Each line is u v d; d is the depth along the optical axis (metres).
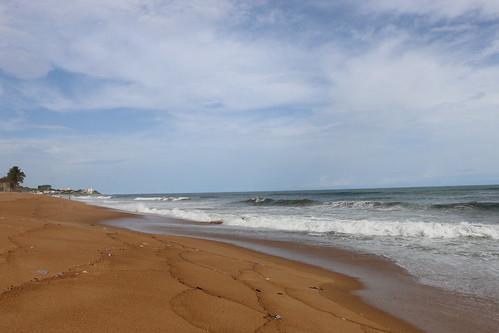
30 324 3.93
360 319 5.99
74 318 4.20
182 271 7.27
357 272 9.80
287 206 36.12
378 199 45.47
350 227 17.22
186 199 75.44
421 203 30.41
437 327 5.94
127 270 6.74
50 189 148.50
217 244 13.63
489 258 10.69
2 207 26.67
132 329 4.08
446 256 11.14
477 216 20.91
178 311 4.84
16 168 97.50
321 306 6.41
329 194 73.62
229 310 5.17
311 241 14.77
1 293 4.78
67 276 5.87
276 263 10.86
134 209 36.16
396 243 13.64
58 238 9.35
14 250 7.29
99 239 10.05
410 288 8.15
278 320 5.10
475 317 6.36
